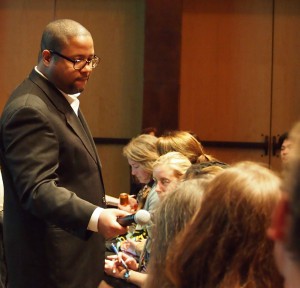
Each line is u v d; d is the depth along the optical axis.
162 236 1.88
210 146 8.69
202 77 8.66
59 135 3.10
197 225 1.65
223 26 8.62
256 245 1.59
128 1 8.68
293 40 8.59
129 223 2.93
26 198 2.96
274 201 1.58
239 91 8.64
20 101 3.06
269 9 8.59
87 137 3.29
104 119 8.80
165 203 1.92
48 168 2.98
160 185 3.54
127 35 8.70
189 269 1.63
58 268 3.18
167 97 8.17
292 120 8.61
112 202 5.52
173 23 8.14
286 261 0.89
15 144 2.98
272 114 8.63
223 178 1.65
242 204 1.59
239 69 8.63
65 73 3.18
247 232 1.59
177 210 1.87
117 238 4.61
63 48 3.16
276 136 8.63
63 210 2.91
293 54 8.59
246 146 8.66
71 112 3.22
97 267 3.37
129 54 8.72
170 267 1.68
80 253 3.24
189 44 8.63
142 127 8.20
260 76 8.62
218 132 8.68
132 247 4.22
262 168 1.69
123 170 8.83
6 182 3.18
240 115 8.66
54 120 3.09
